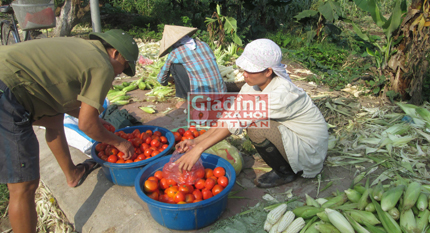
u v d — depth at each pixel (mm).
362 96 4785
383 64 4574
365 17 12047
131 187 2795
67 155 2721
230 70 5406
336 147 3387
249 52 2215
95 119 2139
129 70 2348
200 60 3920
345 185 2746
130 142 2682
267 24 10398
